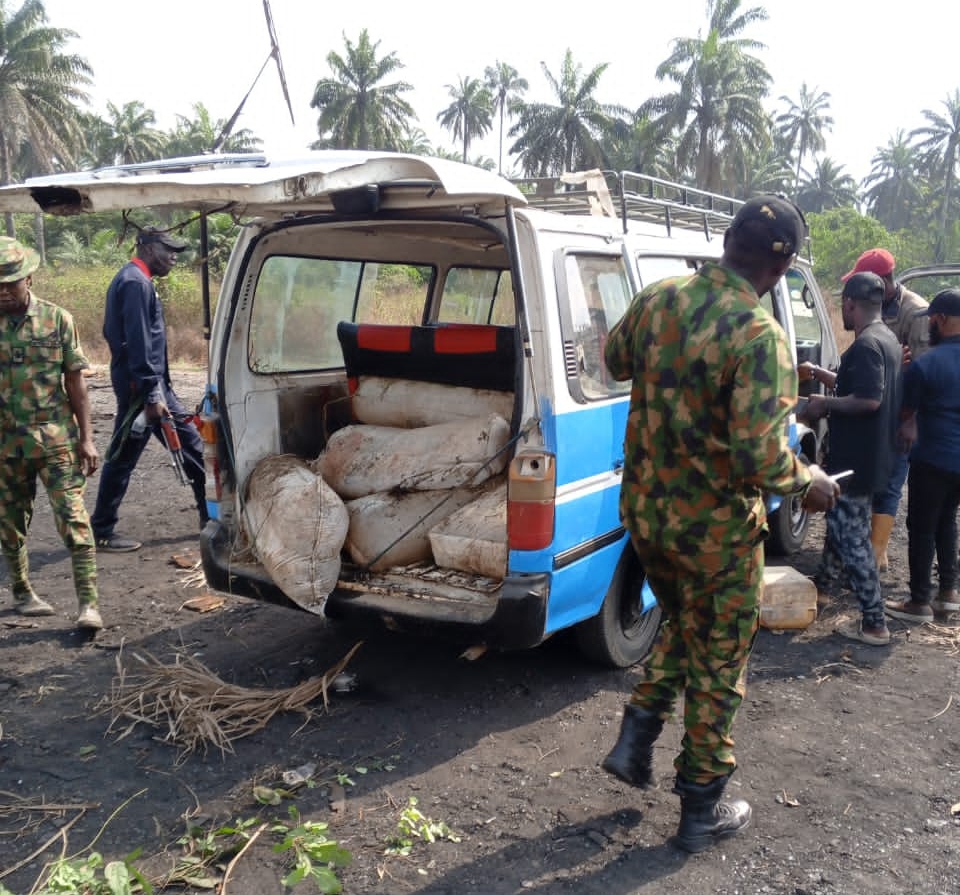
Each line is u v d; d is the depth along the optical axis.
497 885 2.98
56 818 3.34
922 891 2.99
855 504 4.92
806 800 3.52
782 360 2.74
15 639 4.93
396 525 4.25
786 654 4.90
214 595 5.57
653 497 2.98
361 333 4.68
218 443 4.46
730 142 60.03
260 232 4.37
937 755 3.87
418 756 3.77
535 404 3.72
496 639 3.77
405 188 3.78
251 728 3.95
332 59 65.62
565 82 62.50
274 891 2.96
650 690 3.24
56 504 4.86
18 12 50.84
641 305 3.06
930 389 5.05
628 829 3.30
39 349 4.74
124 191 3.36
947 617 5.41
